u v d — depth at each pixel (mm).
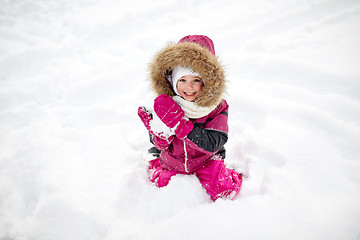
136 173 1812
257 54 2986
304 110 2139
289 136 1965
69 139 2182
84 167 1878
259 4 4062
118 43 3592
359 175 1633
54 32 3855
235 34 3434
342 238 1331
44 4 4578
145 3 4430
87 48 3539
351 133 1896
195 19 3910
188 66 1410
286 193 1554
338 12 3506
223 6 4180
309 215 1432
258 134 2035
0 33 3721
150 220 1504
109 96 2764
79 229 1491
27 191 1806
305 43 3059
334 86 2400
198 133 1500
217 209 1496
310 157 1778
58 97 2777
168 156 1720
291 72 2674
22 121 2455
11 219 1593
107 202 1601
